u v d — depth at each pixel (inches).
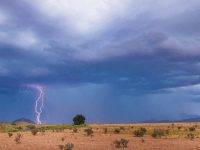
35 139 2139.5
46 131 2950.3
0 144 1839.3
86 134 2524.6
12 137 2304.4
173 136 2336.4
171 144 1836.9
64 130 3051.2
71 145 1665.8
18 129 3385.8
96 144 1843.0
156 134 2315.5
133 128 3154.5
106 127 3356.3
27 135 2477.9
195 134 2487.7
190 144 1843.0
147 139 2122.3
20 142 1948.8
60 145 1683.1
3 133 2773.1
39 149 1649.9
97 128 3221.0
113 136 2351.1
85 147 1708.9
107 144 1843.0
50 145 1807.3
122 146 1732.3
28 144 1847.9
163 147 1713.8
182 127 3238.2
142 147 1710.1
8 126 3828.7
